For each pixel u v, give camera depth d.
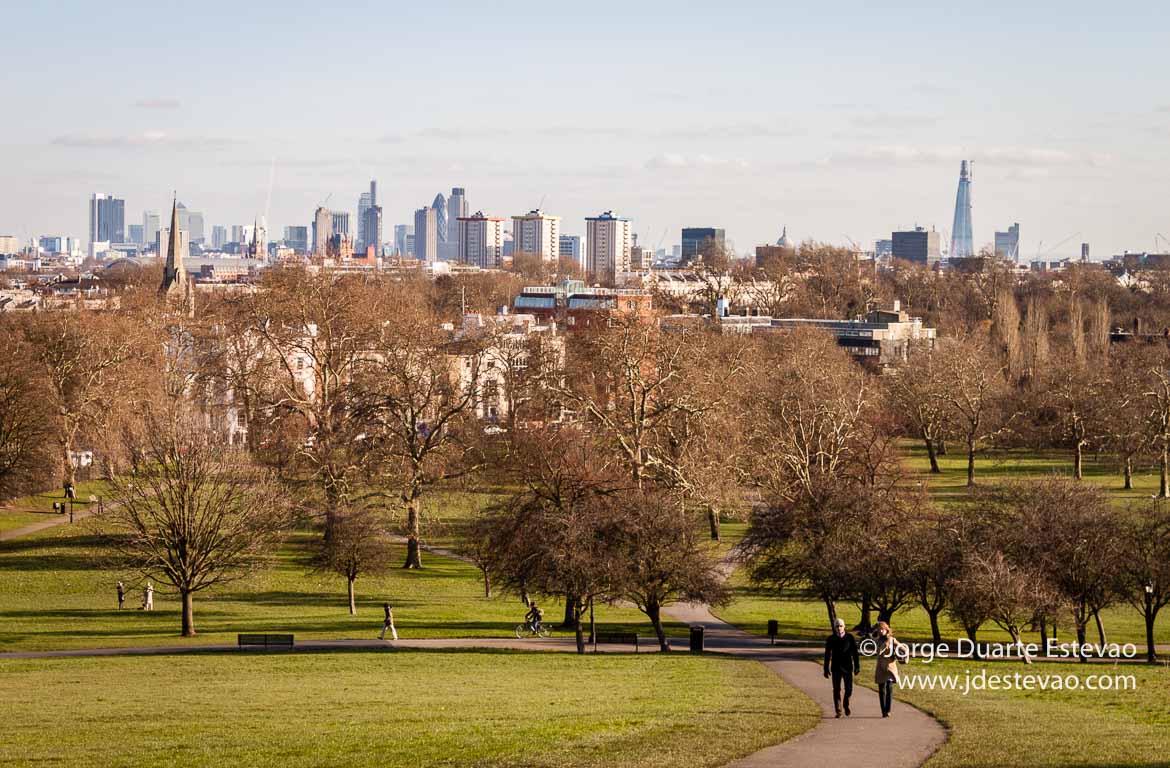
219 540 95.44
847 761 41.94
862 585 86.94
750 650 85.06
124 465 154.50
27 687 63.28
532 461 115.81
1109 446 192.25
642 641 90.62
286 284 156.12
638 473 128.00
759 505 127.44
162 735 48.06
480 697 58.78
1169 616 107.31
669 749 43.69
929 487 182.75
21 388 155.50
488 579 112.94
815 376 160.00
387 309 161.50
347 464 136.38
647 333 146.50
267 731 48.72
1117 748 44.09
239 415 165.75
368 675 68.75
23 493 157.88
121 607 106.19
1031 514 90.50
